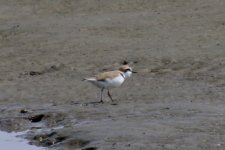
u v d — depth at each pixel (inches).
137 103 681.6
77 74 879.1
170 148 519.5
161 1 1238.3
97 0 1290.6
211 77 782.5
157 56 911.0
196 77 794.8
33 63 959.0
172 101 681.0
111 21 1141.7
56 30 1122.7
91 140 559.8
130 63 898.7
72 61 941.8
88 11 1238.9
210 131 556.1
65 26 1143.0
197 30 1030.4
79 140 567.5
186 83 767.7
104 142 547.5
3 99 770.8
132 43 1002.7
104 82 683.4
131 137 553.0
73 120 640.4
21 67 945.5
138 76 831.1
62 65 928.9
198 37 990.4
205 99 679.7
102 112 651.5
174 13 1147.3
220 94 696.4
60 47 1021.8
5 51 1041.5
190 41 973.2
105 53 962.1
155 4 1226.6
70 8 1270.9
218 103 655.8
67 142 571.2
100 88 762.8
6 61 984.9
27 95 780.6
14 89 818.2
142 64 887.7
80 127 599.8
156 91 738.8
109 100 713.6
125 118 617.6
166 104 663.1
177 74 822.5
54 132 604.1
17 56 1005.2
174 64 867.4
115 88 768.9
